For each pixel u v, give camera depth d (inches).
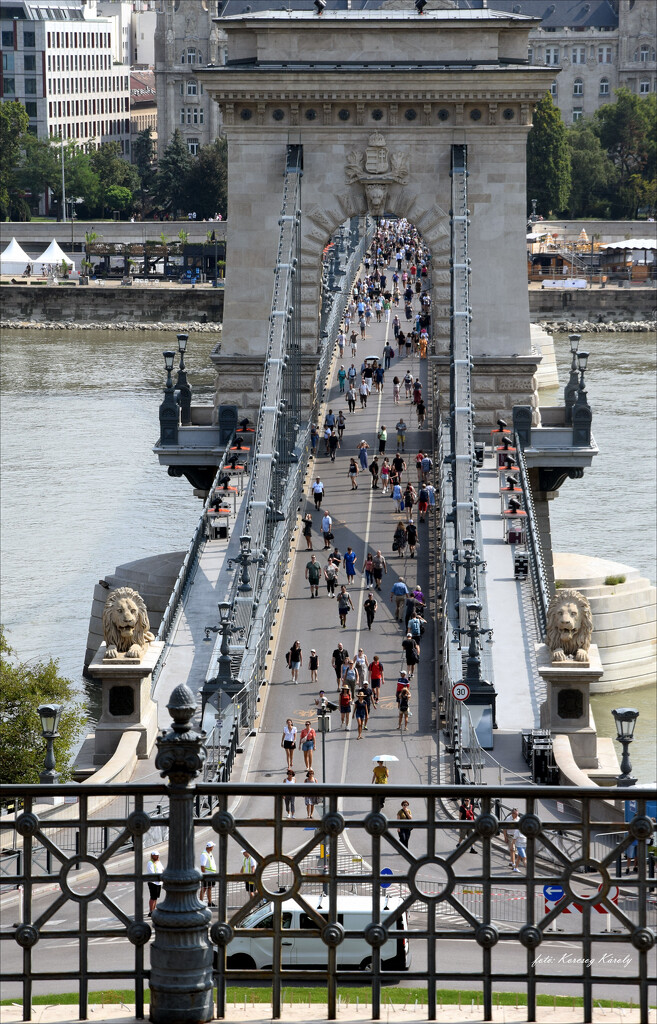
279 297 5497.1
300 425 6259.8
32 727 3782.0
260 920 2234.3
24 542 7096.5
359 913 2265.0
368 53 6077.8
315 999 1899.6
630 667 5826.8
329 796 957.8
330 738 4042.8
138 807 967.6
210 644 4584.2
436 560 5241.1
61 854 971.3
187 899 967.6
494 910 2687.0
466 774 3676.2
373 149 6092.5
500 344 6171.3
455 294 5502.0
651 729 5295.3
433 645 4623.5
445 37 6053.2
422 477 5792.3
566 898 969.5
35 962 2479.1
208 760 3661.4
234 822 962.7
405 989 1925.4
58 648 5910.4
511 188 6102.4
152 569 5974.4
